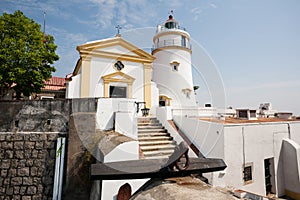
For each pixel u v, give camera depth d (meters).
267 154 8.23
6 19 9.32
